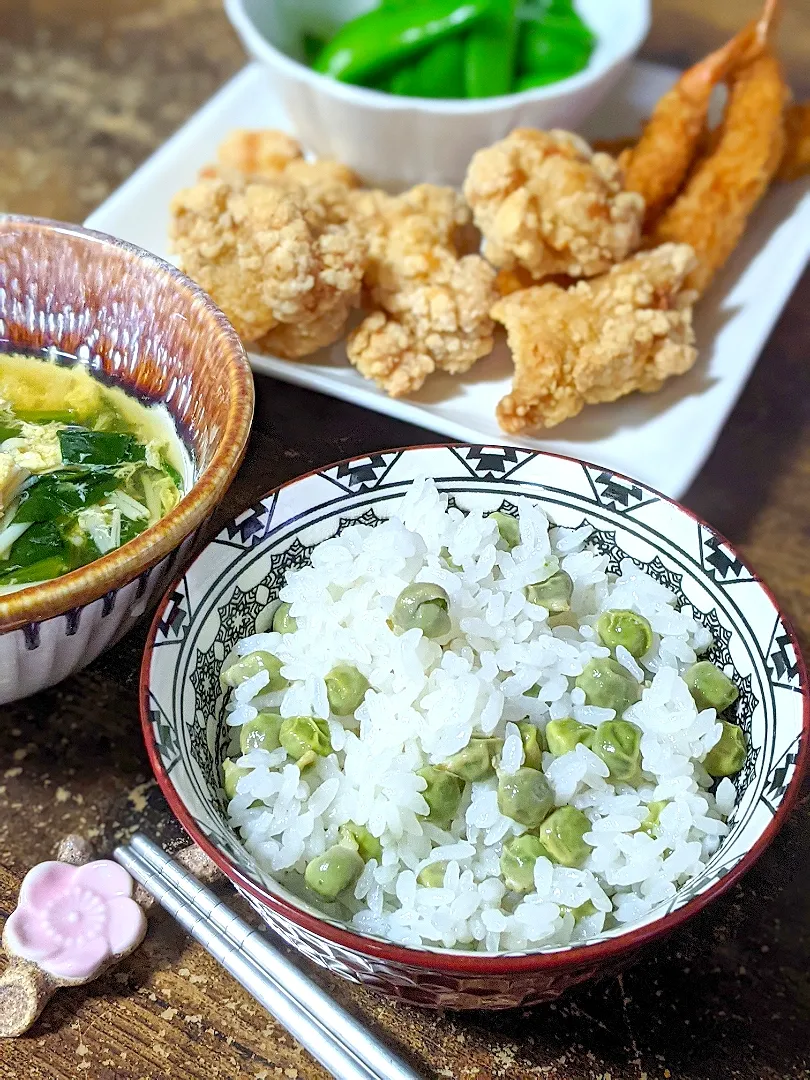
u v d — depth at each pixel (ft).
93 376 0.95
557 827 0.66
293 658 0.74
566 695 0.73
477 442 1.04
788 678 0.68
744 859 0.59
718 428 1.08
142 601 0.77
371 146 1.27
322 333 1.10
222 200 1.07
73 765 0.83
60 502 0.86
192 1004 0.71
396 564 0.75
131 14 1.66
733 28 1.66
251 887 0.58
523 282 1.17
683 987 0.73
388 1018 0.70
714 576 0.76
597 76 1.23
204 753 0.70
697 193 1.21
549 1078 0.68
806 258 1.25
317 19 1.47
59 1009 0.70
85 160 1.40
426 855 0.68
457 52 1.33
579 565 0.80
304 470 1.03
